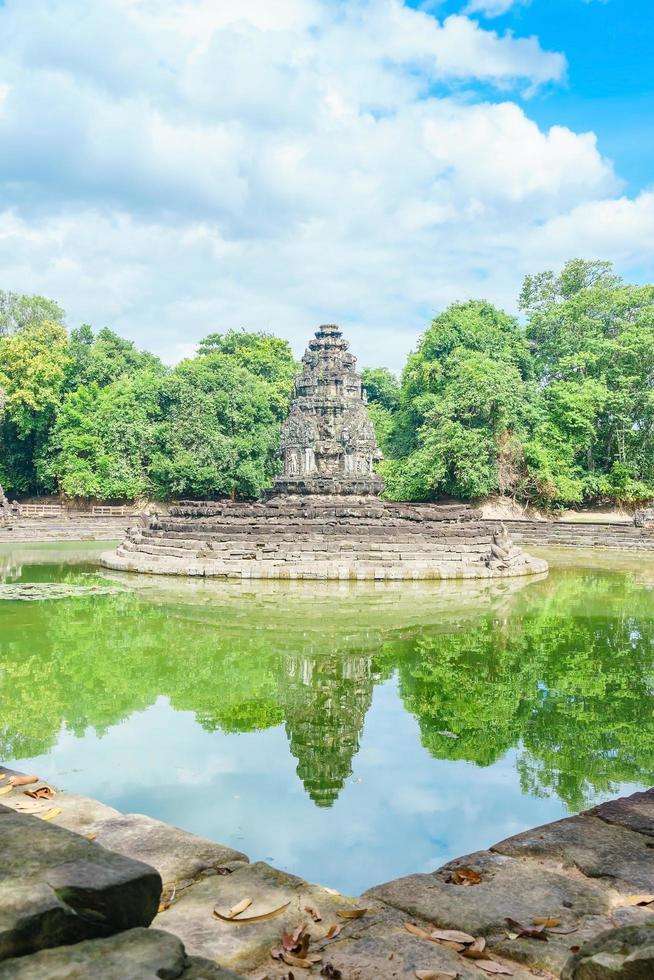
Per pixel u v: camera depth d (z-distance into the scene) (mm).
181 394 67500
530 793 9359
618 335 68750
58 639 18391
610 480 64125
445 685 14742
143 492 67000
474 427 62062
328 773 10031
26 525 52031
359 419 49156
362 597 26266
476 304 76375
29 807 6719
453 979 4066
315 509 36281
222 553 31922
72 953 3398
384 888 5391
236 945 4508
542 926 4773
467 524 35969
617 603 25469
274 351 92312
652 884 5457
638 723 12297
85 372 75625
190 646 17984
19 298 73125
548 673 15672
